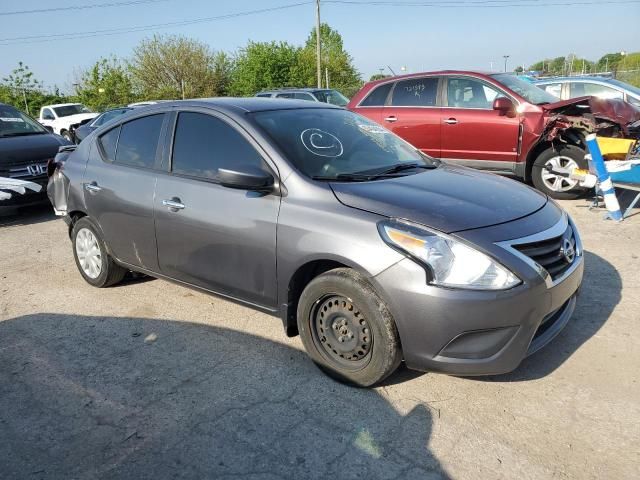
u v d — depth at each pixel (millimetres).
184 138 3977
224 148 3709
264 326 4062
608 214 6473
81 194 4691
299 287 3369
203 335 3955
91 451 2760
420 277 2781
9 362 3695
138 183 4164
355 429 2830
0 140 8008
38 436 2893
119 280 4895
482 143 7660
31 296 4871
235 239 3512
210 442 2781
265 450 2705
